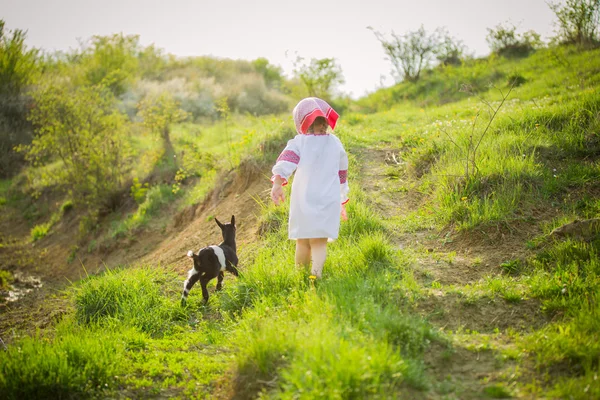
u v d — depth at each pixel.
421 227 6.45
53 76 21.41
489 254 5.61
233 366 3.97
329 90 20.02
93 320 5.60
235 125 16.50
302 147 4.97
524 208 6.20
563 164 7.09
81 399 3.83
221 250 5.54
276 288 5.11
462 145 7.84
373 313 4.05
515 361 3.69
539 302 4.54
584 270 4.90
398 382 3.29
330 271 5.24
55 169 15.10
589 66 13.46
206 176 11.34
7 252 13.01
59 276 10.87
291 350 3.69
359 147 9.62
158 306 5.57
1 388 3.79
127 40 22.97
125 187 12.84
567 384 3.30
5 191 17.09
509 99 12.56
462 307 4.54
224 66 27.16
